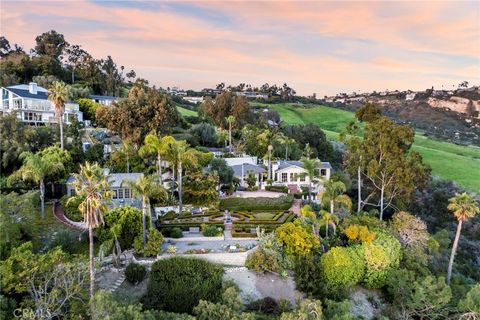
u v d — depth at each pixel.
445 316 36.72
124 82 170.50
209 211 56.09
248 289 37.34
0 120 58.53
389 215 70.06
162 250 41.06
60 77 123.00
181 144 56.19
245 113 109.62
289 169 76.44
